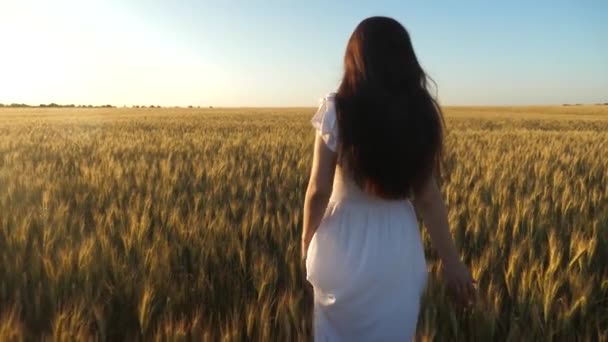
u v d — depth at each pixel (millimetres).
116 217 4965
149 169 8578
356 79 2086
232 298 3512
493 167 8477
